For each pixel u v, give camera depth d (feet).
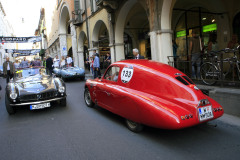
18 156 9.68
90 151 9.87
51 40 113.91
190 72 20.40
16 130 13.39
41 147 10.59
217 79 16.87
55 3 89.92
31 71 21.79
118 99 12.51
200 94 10.02
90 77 43.86
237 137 10.92
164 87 10.43
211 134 11.48
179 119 8.94
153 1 23.86
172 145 10.24
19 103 16.07
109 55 46.34
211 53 17.92
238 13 27.17
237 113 13.57
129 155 9.32
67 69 40.91
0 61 102.12
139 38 50.90
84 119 15.10
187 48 37.17
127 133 12.01
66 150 10.09
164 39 23.54
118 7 34.01
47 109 18.47
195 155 9.13
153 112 9.70
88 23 51.93
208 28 32.50
